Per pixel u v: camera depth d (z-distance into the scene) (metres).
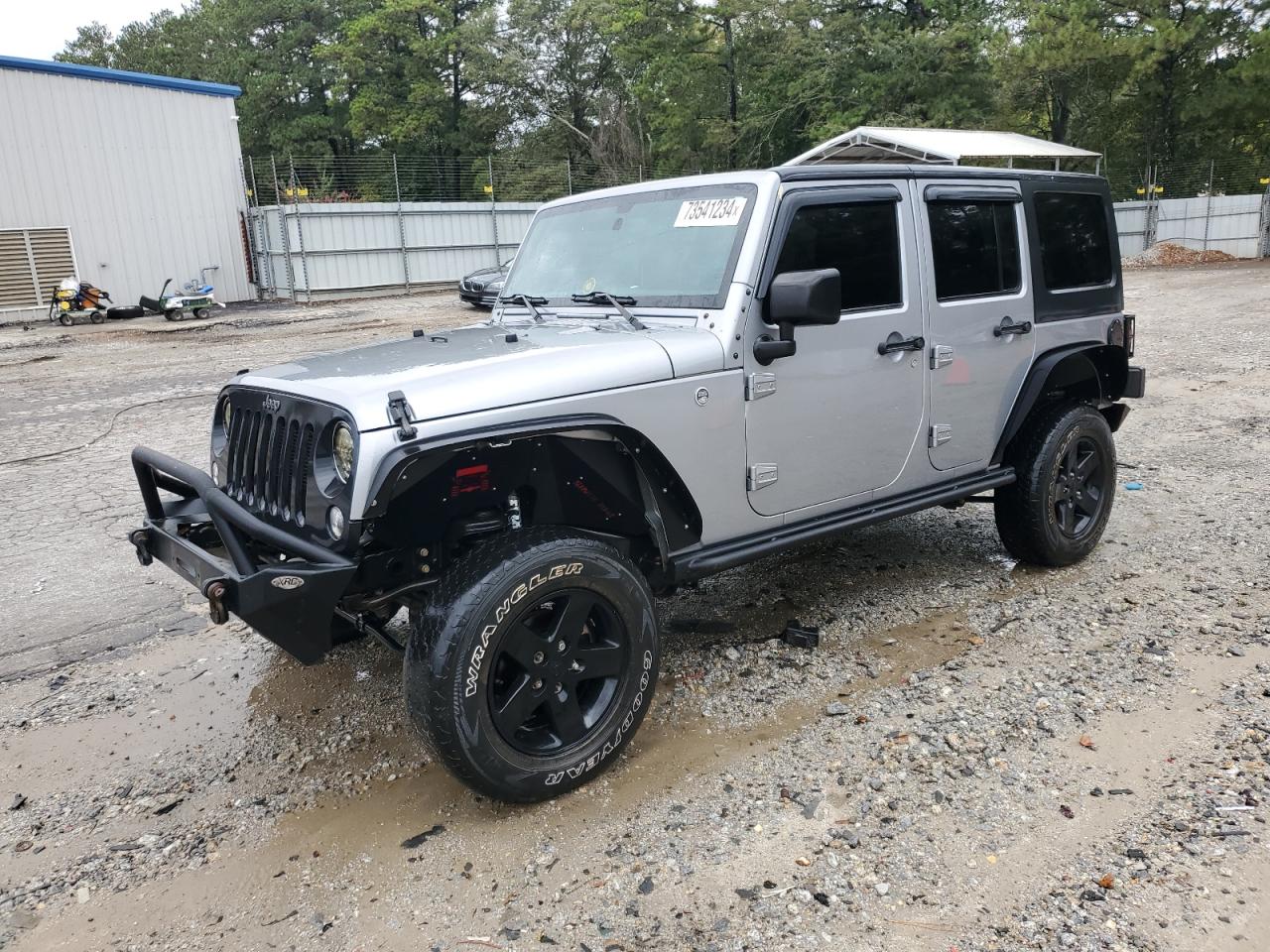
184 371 13.41
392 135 47.00
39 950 2.59
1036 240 4.60
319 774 3.41
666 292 3.66
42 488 7.32
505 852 2.89
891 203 3.95
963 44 33.31
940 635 4.25
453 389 2.85
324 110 52.69
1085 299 4.88
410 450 2.70
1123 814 2.90
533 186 39.12
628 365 3.17
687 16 40.88
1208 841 2.75
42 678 4.25
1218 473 6.54
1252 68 28.97
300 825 3.10
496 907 2.65
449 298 25.56
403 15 47.91
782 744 3.41
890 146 23.39
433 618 2.86
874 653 4.11
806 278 3.21
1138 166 35.84
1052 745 3.30
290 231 26.70
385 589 3.09
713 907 2.59
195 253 26.47
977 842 2.81
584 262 4.08
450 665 2.80
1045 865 2.69
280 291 27.48
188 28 54.75
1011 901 2.56
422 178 37.12
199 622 4.82
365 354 3.56
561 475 3.17
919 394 4.09
